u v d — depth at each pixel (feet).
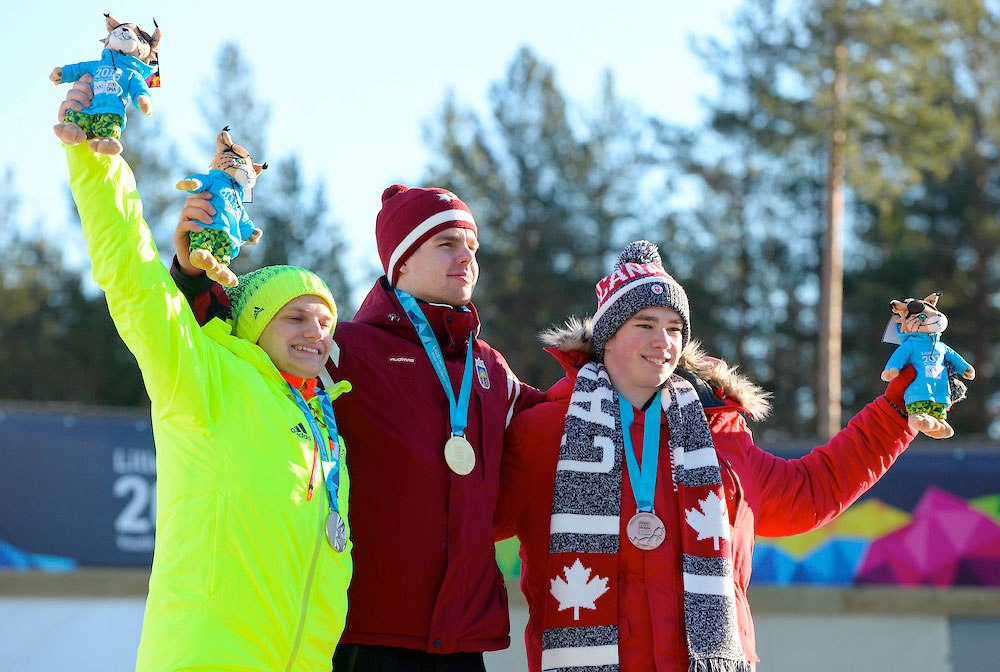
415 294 31.53
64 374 247.70
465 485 29.27
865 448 32.24
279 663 25.03
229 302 27.63
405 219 31.55
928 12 190.39
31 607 61.46
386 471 29.19
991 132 217.56
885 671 62.90
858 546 64.23
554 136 237.66
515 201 232.94
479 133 240.53
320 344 28.04
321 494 26.45
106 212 24.09
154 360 24.75
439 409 30.04
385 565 28.68
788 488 31.83
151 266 24.57
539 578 30.81
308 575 25.68
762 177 231.71
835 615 63.57
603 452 29.89
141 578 63.16
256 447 25.71
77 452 63.62
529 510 31.09
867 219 232.32
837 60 182.70
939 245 223.92
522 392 32.73
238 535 25.00
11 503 62.23
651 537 29.17
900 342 32.04
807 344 227.81
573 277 227.40
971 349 214.69
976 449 64.59
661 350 30.86
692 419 30.48
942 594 63.26
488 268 226.38
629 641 28.53
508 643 29.37
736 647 28.35
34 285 264.31
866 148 182.60
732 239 233.96
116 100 23.86
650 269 31.65
